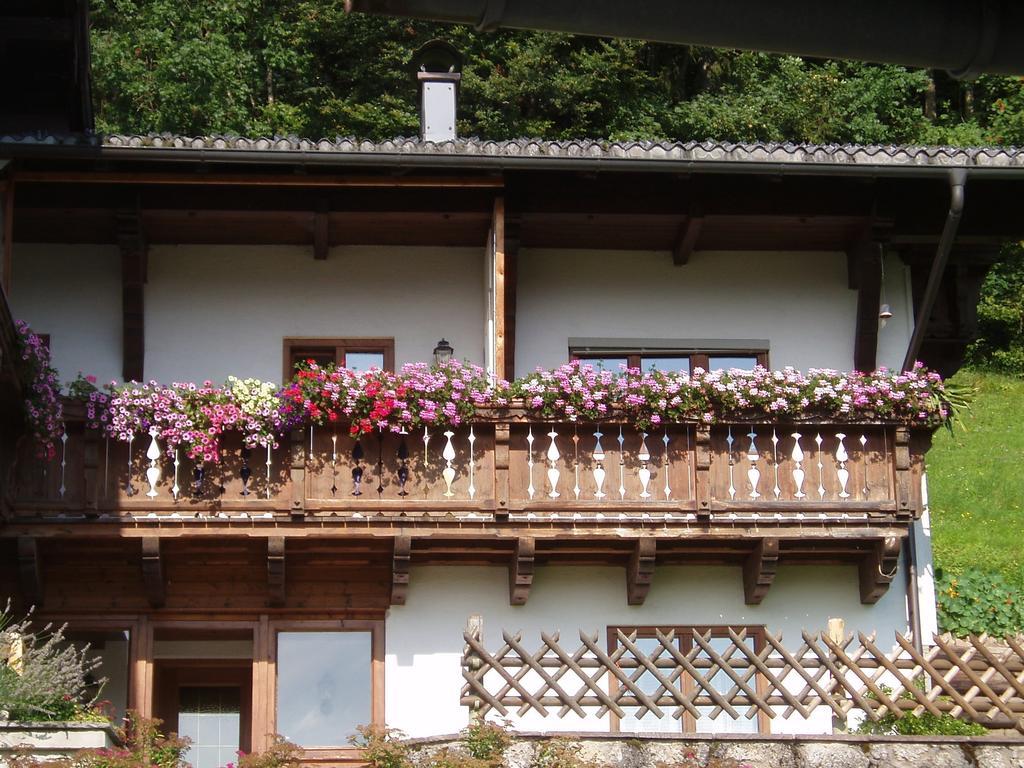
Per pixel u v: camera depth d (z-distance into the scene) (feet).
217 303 58.03
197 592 52.90
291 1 118.73
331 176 54.80
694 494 52.44
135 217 55.47
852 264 59.47
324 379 51.52
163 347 57.47
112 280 57.62
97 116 109.60
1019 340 112.27
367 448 51.88
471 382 52.13
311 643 53.42
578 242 59.16
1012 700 43.34
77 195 55.21
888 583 53.93
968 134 120.57
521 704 43.04
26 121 59.26
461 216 57.11
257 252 58.59
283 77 116.26
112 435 51.08
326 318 58.23
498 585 54.19
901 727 43.42
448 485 51.49
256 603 53.06
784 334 59.31
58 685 45.70
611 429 52.70
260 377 57.57
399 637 53.47
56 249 57.72
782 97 118.93
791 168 54.49
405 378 51.80
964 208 58.34
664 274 59.52
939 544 78.64
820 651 43.75
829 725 51.47
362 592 53.57
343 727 52.75
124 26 114.62
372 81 114.93
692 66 119.96
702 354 59.00
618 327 58.95
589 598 54.29
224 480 51.37
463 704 42.65
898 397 53.11
